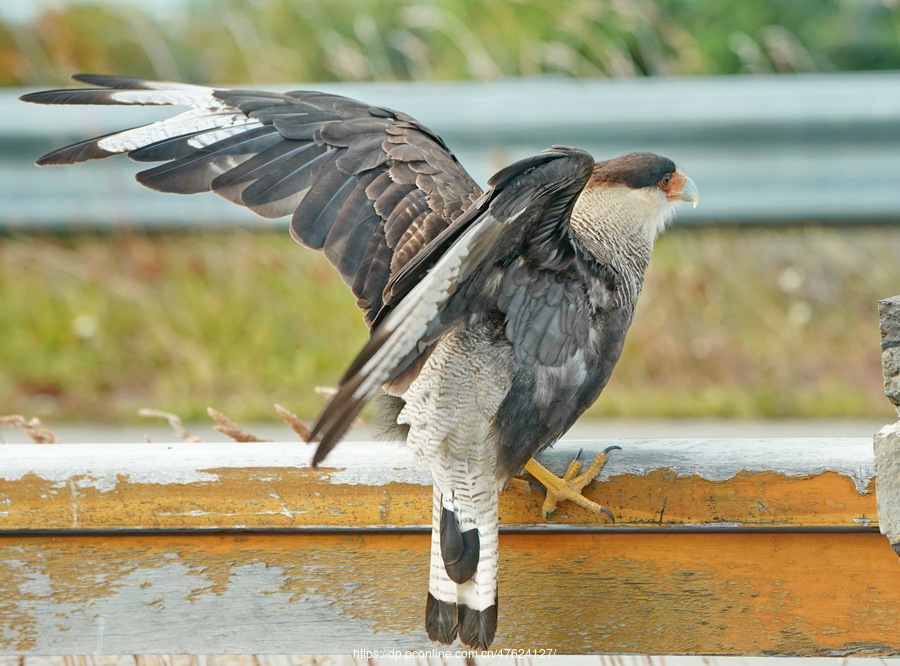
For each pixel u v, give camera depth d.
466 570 5.83
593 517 6.09
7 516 6.09
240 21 17.59
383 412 6.59
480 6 17.27
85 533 6.16
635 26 16.62
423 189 7.32
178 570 6.17
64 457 6.09
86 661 7.07
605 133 13.98
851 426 12.02
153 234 14.67
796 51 16.02
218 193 7.34
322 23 17.62
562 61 16.20
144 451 6.15
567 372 6.57
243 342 13.67
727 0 16.97
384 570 6.13
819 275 14.30
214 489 6.05
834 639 6.00
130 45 17.50
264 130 7.59
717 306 13.94
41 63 17.23
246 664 7.08
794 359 13.25
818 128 13.62
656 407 12.48
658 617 6.13
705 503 5.99
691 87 13.88
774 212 13.84
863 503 5.86
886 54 16.59
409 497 6.04
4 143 14.30
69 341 13.81
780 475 5.92
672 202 7.78
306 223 7.25
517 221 5.99
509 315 6.46
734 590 6.06
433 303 5.31
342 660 7.02
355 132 7.62
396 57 17.22
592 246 7.29
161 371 13.40
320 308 13.97
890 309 5.40
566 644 6.20
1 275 14.45
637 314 13.84
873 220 13.80
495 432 6.29
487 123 14.09
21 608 6.20
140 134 7.32
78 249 14.70
